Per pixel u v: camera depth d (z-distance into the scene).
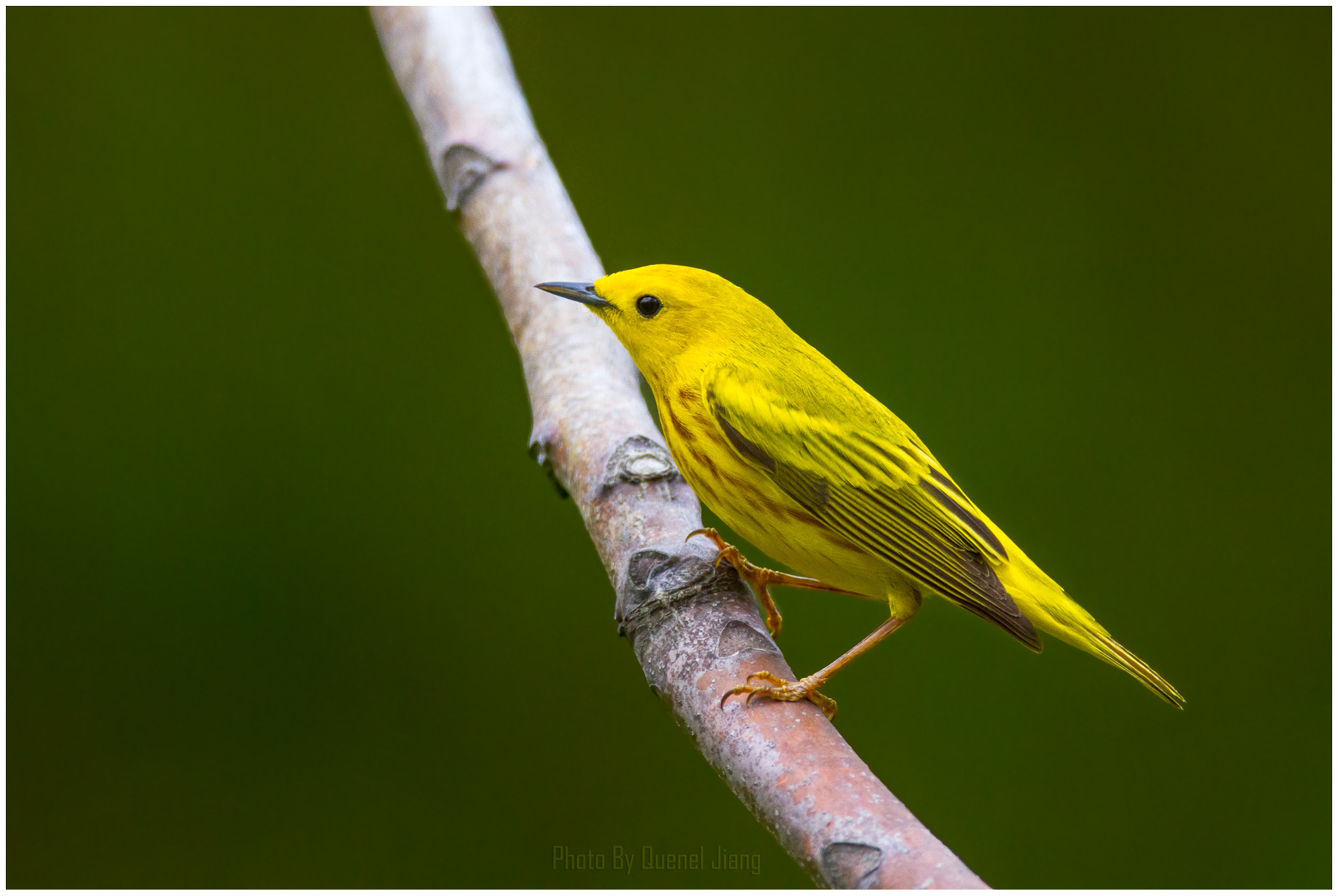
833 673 2.50
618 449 2.53
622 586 2.51
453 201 2.58
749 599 2.50
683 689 2.49
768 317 2.54
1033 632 2.52
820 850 2.47
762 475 2.53
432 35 2.60
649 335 2.54
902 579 2.53
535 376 2.55
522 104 2.59
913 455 2.54
